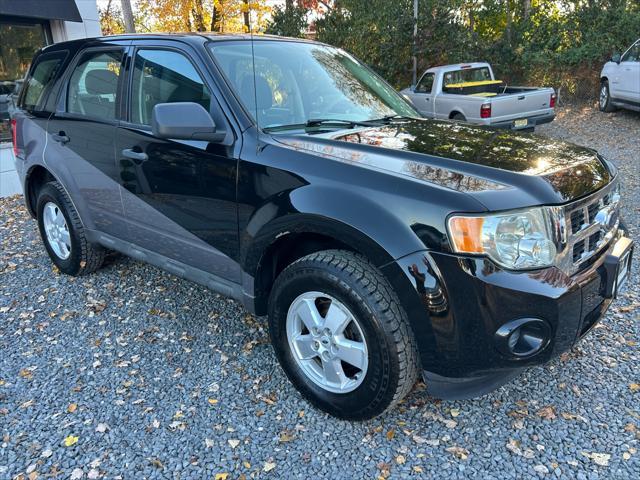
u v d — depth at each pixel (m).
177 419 2.61
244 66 3.07
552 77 14.95
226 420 2.60
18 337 3.43
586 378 2.82
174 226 3.16
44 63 4.29
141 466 2.31
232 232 2.80
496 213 2.06
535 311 2.08
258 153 2.65
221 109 2.84
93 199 3.76
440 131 2.95
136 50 3.40
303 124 3.00
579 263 2.32
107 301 3.90
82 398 2.79
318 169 2.44
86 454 2.39
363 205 2.25
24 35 8.30
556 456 2.30
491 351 2.12
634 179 7.02
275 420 2.59
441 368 2.20
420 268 2.12
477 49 14.85
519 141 2.78
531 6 16.23
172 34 3.32
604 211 2.50
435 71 10.93
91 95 3.70
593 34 14.23
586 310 2.28
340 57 3.83
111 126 3.44
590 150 2.81
